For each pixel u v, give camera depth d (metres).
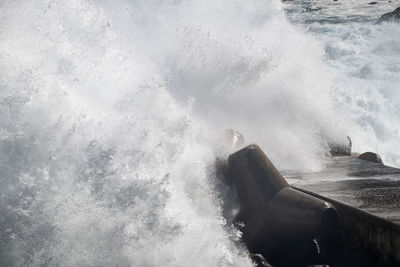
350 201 17.03
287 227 16.61
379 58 69.88
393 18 86.62
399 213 15.42
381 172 22.45
